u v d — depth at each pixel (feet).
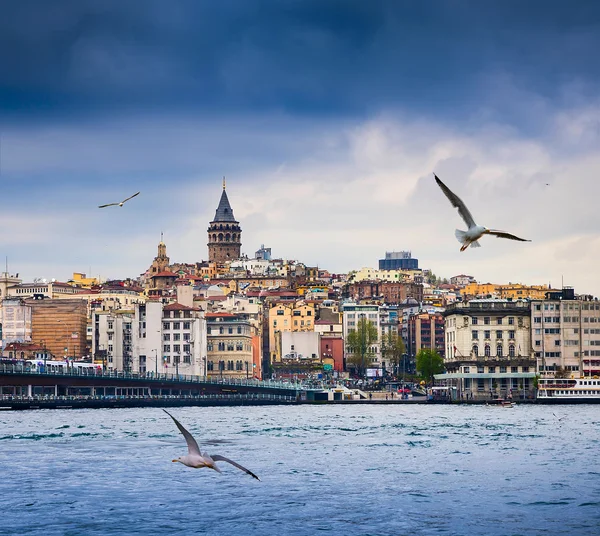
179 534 363.76
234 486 453.58
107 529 370.94
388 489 446.19
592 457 554.05
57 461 536.83
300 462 533.55
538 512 398.01
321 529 370.53
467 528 372.58
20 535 363.15
